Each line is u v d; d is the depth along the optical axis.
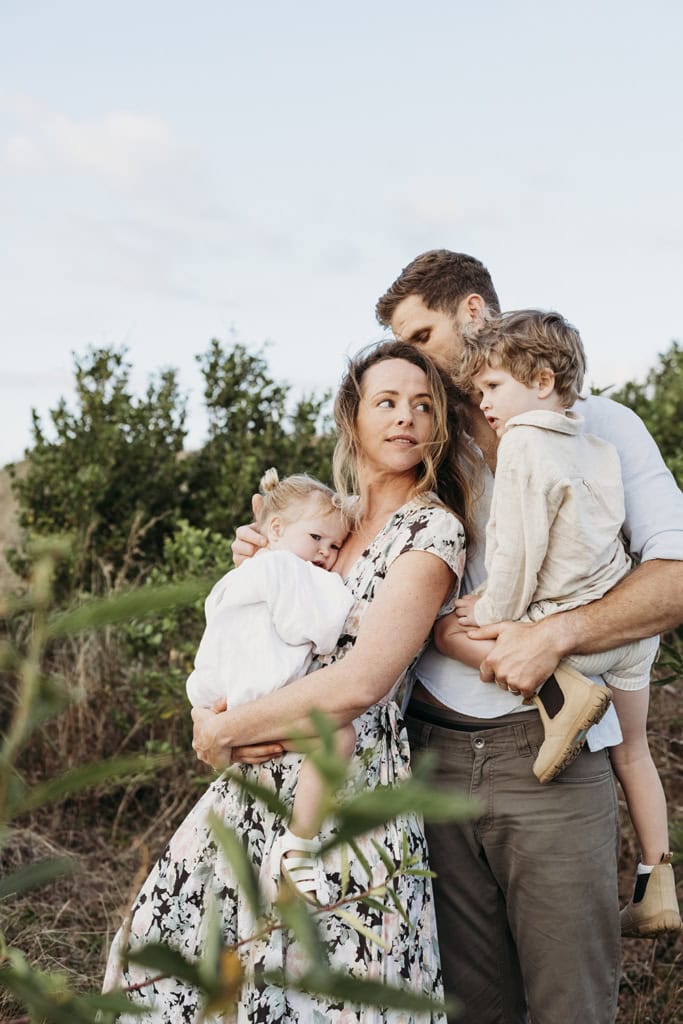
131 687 4.46
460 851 2.19
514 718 2.11
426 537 2.10
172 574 4.76
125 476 5.76
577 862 2.05
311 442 6.02
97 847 3.95
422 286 2.74
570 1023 2.06
